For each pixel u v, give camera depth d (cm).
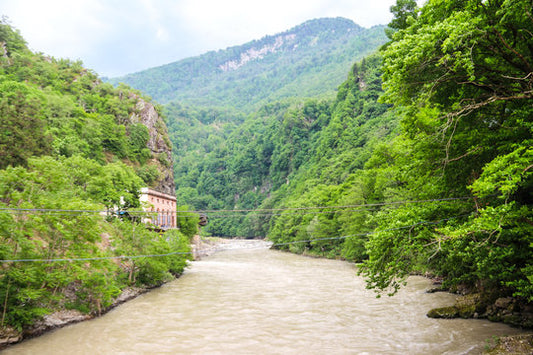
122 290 3369
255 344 2061
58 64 12750
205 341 2136
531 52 1395
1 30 11338
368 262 1714
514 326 2039
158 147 11500
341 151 15462
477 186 1189
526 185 1325
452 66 1409
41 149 4491
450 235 1298
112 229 3872
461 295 2895
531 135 1387
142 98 12381
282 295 3416
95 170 5050
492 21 1328
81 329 2391
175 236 4959
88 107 10619
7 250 2123
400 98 1641
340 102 19950
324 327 2334
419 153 1719
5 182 2356
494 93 1404
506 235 1514
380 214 1842
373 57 18900
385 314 2556
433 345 1883
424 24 1625
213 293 3594
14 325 2138
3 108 4447
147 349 2014
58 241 2534
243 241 14612
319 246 7600
